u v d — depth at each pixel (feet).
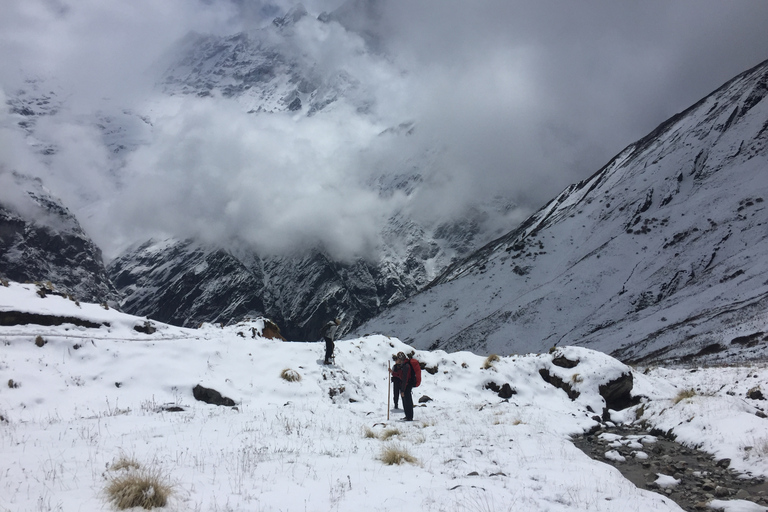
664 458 37.42
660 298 282.56
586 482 29.71
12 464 26.53
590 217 425.69
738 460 34.30
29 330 54.13
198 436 36.76
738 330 174.29
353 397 60.34
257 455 31.76
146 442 34.06
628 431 48.55
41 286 62.85
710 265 286.46
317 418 47.93
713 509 27.50
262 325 73.61
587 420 50.98
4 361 49.21
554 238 415.64
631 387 62.85
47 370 50.80
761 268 238.07
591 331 278.26
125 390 52.44
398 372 54.49
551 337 291.17
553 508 24.25
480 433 42.86
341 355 66.74
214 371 57.82
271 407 52.80
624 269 329.72
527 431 43.47
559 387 65.00
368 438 40.91
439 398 62.69
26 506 20.18
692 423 42.88
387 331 394.11
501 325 321.11
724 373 84.12
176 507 21.54
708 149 414.21
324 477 27.81
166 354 57.77
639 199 403.54
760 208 307.78
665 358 183.11
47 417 44.80
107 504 21.08
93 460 28.19
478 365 70.03
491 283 390.63
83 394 49.83
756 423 38.34
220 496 23.34
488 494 25.46
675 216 355.56
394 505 23.56
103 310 63.05
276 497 23.71
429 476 29.35
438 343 337.72
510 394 63.93
